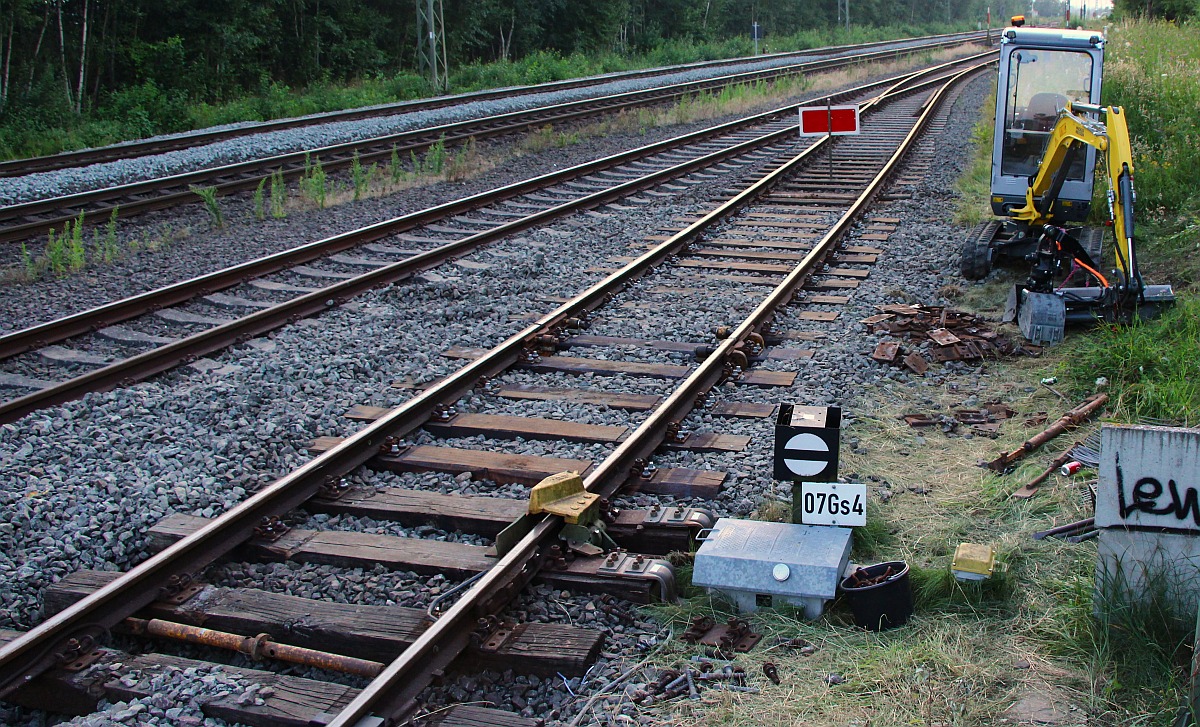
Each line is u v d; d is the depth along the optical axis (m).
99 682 4.28
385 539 5.44
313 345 8.52
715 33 70.38
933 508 5.76
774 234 12.56
